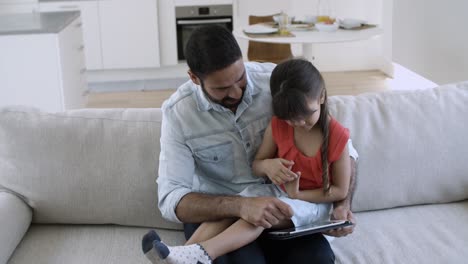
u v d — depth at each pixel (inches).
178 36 253.3
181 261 70.7
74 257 83.3
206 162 82.5
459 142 93.0
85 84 191.5
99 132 90.7
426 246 83.2
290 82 74.2
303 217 77.6
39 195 89.1
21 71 157.9
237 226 75.2
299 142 79.2
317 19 187.8
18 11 241.3
